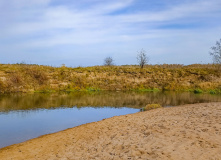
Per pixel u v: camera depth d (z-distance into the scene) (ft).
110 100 73.36
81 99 74.38
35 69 104.88
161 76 118.01
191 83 111.55
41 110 55.42
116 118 43.32
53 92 91.66
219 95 89.45
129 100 73.87
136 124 36.04
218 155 20.10
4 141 32.24
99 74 114.42
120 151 23.63
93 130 35.65
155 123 34.76
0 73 94.48
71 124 42.52
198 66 143.95
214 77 114.32
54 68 114.52
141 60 136.77
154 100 74.28
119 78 113.80
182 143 23.59
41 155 25.58
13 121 44.24
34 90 92.58
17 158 24.88
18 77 94.99
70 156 24.23
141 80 114.11
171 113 43.75
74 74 109.91
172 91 102.17
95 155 23.53
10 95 79.61
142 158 20.84
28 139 33.27
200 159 19.43
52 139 32.22
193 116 38.27
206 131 27.68
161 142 24.53
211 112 40.93
